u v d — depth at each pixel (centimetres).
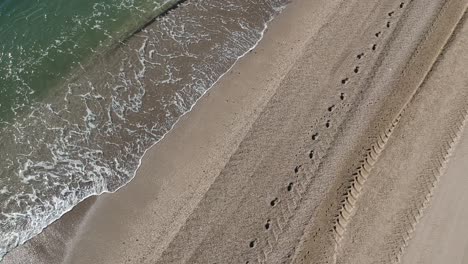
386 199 1717
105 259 1666
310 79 2016
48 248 1692
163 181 1811
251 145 1858
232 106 1977
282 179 1778
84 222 1739
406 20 2161
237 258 1639
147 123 1967
